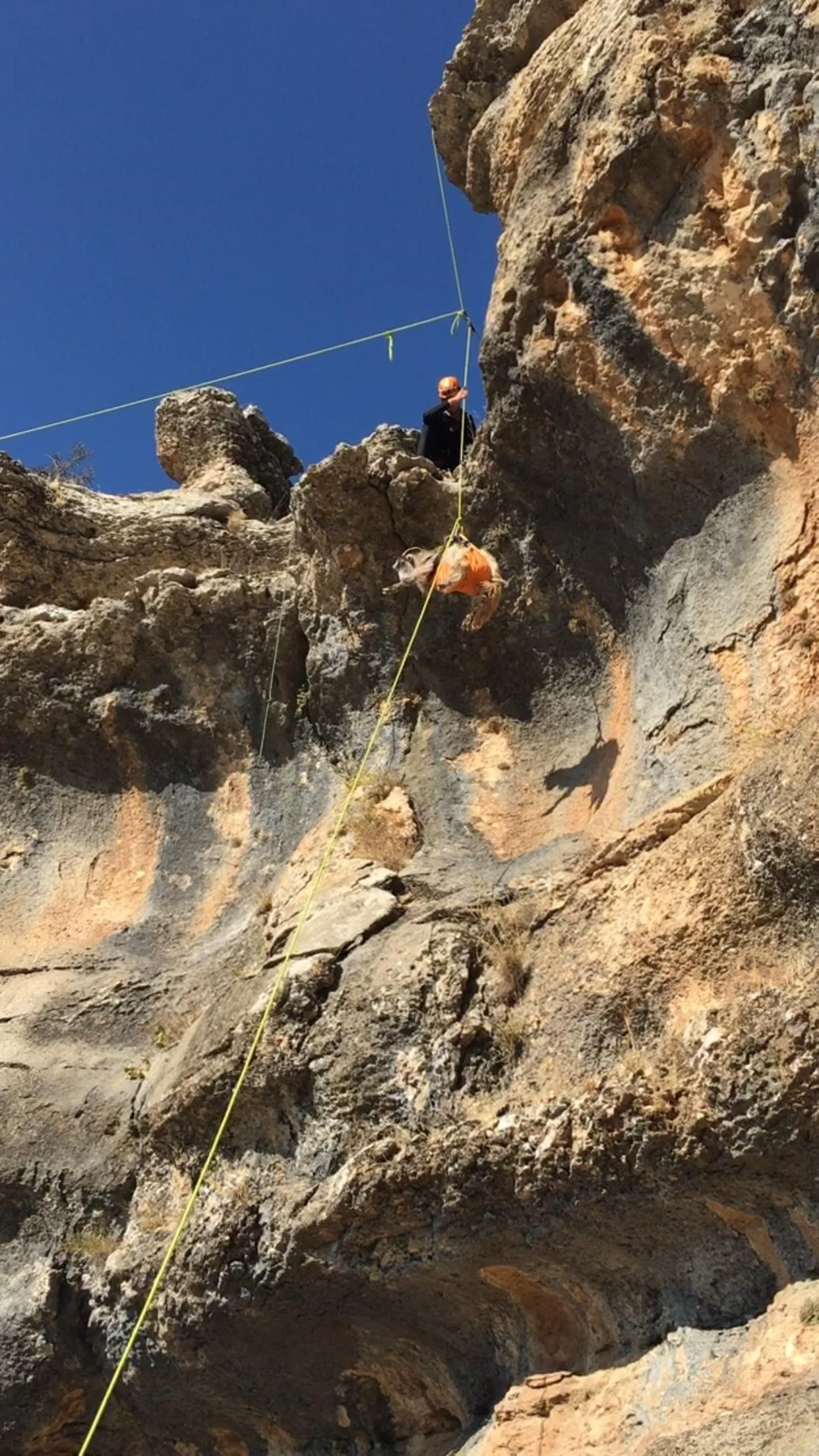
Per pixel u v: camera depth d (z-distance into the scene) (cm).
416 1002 716
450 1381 744
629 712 834
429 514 945
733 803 623
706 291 735
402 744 952
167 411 1566
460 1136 659
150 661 1063
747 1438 511
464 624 872
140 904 1022
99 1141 879
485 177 952
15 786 1096
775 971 584
